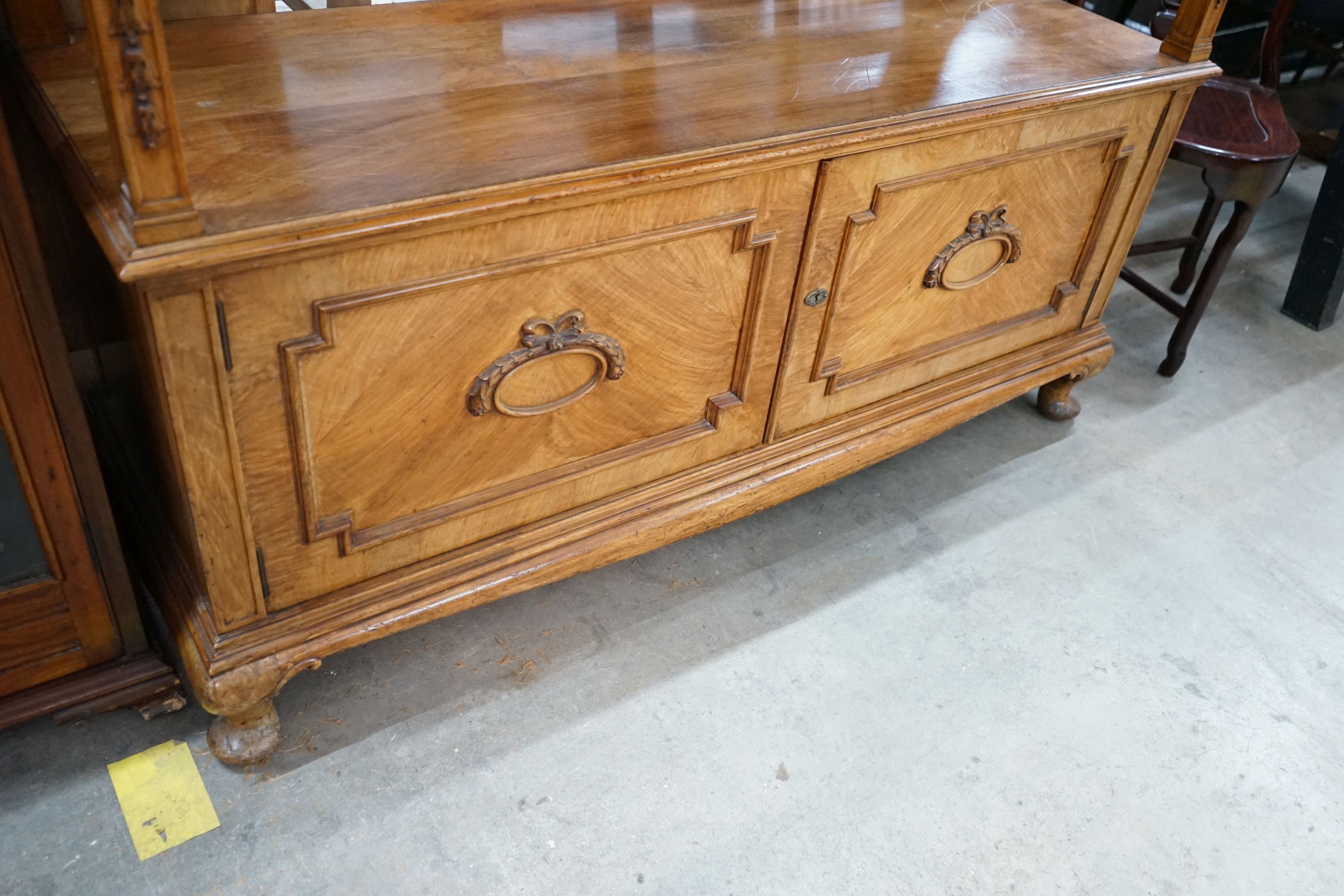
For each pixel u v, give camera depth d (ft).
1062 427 7.67
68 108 4.11
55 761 4.88
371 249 3.78
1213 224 8.56
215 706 4.49
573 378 4.76
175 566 4.83
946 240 5.69
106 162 3.77
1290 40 11.64
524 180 3.97
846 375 5.91
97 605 4.66
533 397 4.68
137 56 3.01
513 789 4.98
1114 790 5.26
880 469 7.11
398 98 4.56
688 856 4.77
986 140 5.33
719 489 5.76
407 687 5.38
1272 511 7.09
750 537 6.48
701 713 5.41
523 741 5.19
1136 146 6.15
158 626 5.46
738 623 5.92
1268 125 7.43
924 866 4.84
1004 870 4.86
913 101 5.06
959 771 5.27
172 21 5.08
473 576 5.03
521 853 4.73
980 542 6.64
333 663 5.44
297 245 3.57
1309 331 8.93
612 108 4.66
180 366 3.66
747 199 4.67
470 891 4.57
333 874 4.58
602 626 5.81
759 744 5.29
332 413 4.14
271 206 3.63
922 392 6.46
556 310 4.45
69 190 3.80
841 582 6.25
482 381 4.42
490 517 4.99
